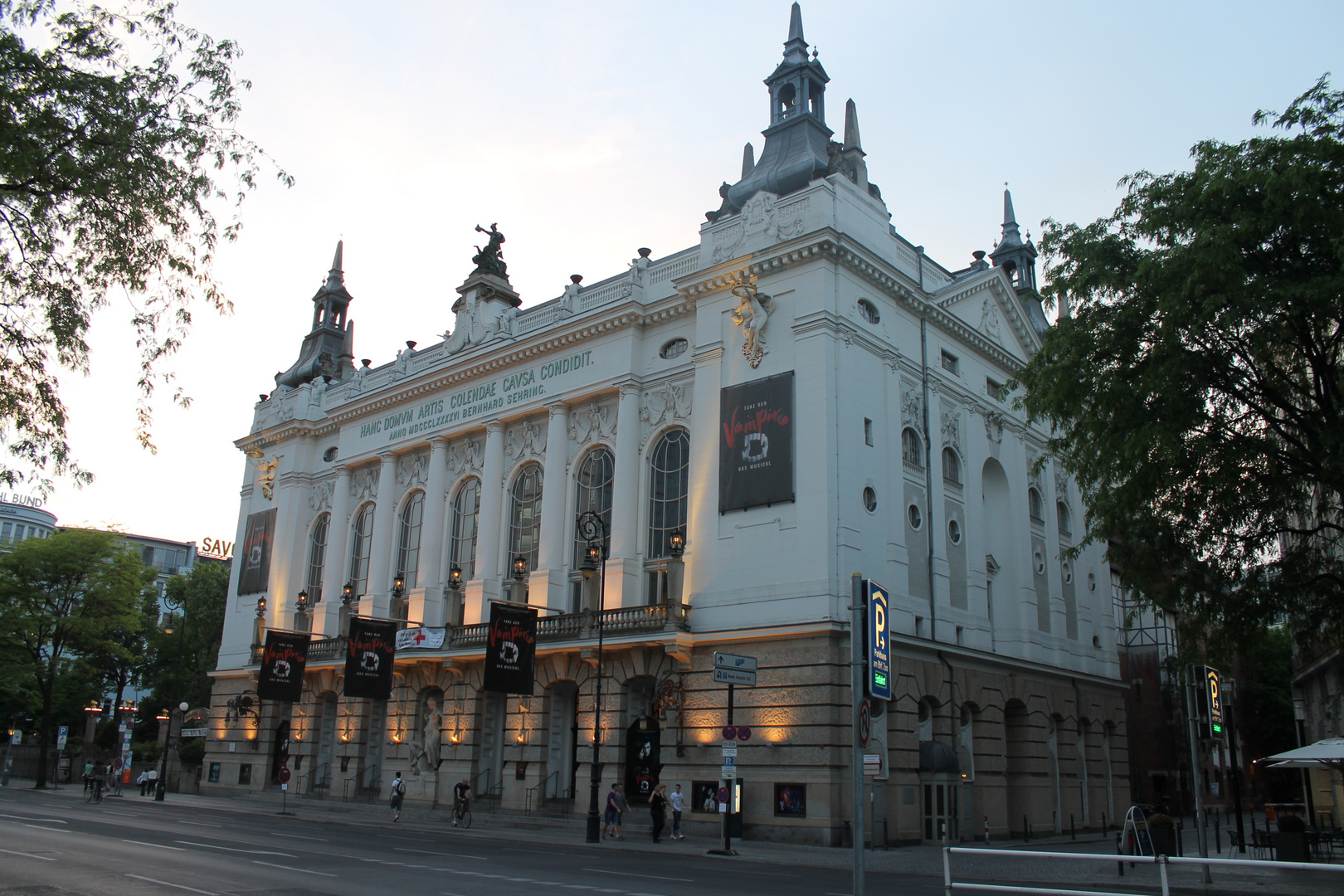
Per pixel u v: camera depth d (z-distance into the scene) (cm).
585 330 4503
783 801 3291
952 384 4325
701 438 3906
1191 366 2106
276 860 2161
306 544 6025
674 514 4075
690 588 3766
